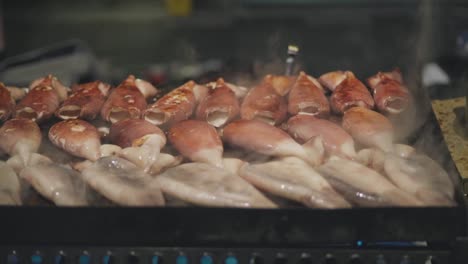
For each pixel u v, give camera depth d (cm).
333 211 87
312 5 340
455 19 294
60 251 91
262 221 88
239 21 337
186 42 321
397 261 90
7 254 91
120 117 112
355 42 316
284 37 321
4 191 93
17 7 351
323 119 108
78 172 99
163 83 124
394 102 112
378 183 94
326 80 120
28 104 110
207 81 124
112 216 88
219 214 88
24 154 100
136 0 357
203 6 343
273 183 93
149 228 88
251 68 128
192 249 90
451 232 88
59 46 201
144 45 319
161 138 103
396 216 87
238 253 90
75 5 355
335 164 98
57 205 92
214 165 98
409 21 324
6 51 311
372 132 104
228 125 105
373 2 335
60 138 103
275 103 111
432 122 107
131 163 98
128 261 91
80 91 116
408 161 98
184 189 93
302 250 90
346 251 90
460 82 136
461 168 102
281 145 100
